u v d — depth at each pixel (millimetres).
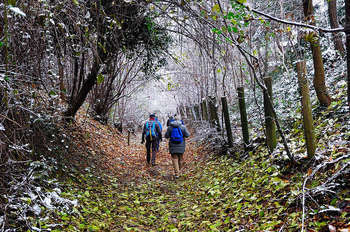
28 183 2326
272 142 4211
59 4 2578
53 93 2924
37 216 2379
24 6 2285
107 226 3057
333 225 2059
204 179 5258
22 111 2680
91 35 2984
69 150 4832
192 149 9172
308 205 2494
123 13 4137
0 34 2275
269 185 3354
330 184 2445
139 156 8906
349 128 3365
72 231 2562
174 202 4383
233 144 6105
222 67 4312
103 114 11430
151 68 7344
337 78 5105
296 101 5648
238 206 3266
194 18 3383
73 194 3457
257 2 5676
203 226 3123
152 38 5172
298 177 3129
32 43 2723
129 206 4047
